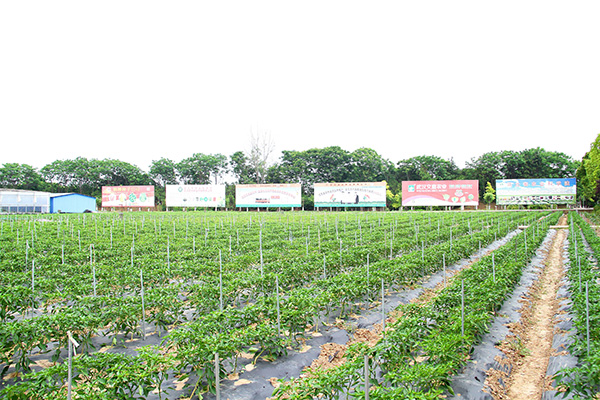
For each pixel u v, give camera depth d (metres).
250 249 20.97
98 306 9.98
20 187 94.88
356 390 6.08
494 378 7.88
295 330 9.42
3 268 15.23
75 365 6.29
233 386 7.54
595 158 59.75
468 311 9.42
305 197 83.88
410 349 7.80
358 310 12.20
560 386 7.28
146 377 6.48
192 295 11.82
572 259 16.39
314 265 14.89
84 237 27.02
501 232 30.84
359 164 95.69
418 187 71.75
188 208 86.00
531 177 93.81
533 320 11.97
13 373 7.89
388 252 20.72
